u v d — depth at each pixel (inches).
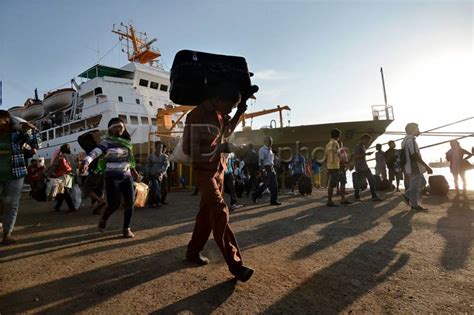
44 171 259.9
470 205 249.8
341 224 184.4
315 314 73.1
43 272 106.2
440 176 325.7
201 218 111.7
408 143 231.8
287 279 95.9
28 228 191.8
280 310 75.2
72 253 130.0
